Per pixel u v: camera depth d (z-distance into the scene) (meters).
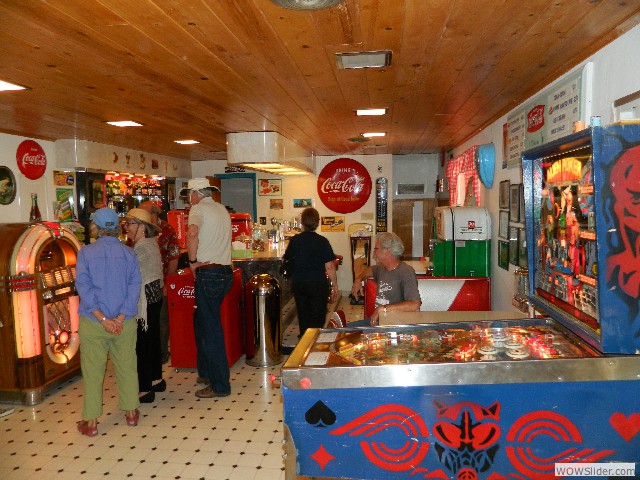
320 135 5.93
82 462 3.13
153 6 2.00
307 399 1.85
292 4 1.95
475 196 5.99
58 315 4.39
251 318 4.93
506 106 4.26
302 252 4.89
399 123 5.16
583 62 2.83
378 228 8.70
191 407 3.96
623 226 1.62
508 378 1.76
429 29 2.32
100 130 5.24
